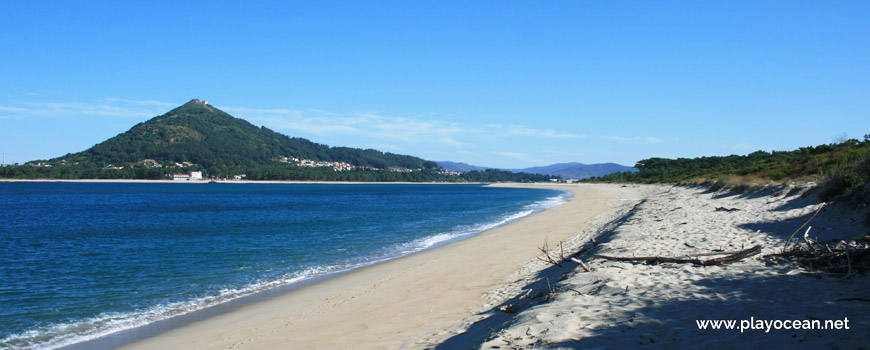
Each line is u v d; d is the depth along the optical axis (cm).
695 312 652
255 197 7969
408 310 990
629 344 549
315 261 1747
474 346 627
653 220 2072
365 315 981
